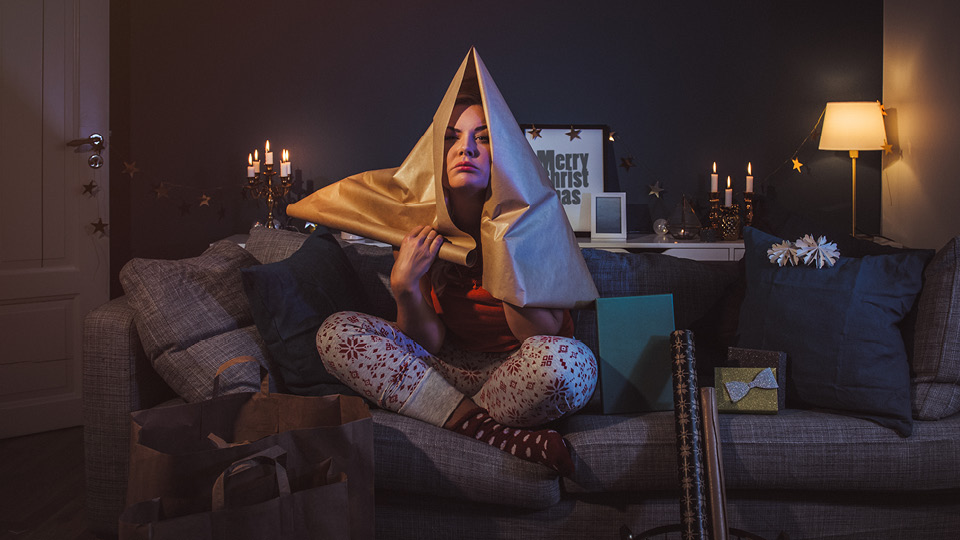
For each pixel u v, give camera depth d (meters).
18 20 3.10
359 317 1.89
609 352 1.94
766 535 1.78
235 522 1.20
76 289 3.27
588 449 1.72
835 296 1.93
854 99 4.32
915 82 3.89
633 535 1.70
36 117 3.16
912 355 1.90
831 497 1.78
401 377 1.82
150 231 4.25
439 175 1.79
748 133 4.37
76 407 3.26
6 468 2.72
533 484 1.68
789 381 1.94
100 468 1.96
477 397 1.90
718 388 1.90
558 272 1.84
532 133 4.33
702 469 1.60
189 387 1.87
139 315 1.91
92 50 3.29
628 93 4.36
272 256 2.39
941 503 1.80
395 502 1.81
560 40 4.33
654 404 1.94
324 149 4.32
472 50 1.79
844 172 4.36
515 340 1.95
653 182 4.39
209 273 2.08
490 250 1.78
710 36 4.34
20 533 2.16
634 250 4.07
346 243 2.48
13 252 3.13
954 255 1.92
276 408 1.59
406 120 4.34
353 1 4.27
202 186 4.26
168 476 1.26
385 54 4.30
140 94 4.20
